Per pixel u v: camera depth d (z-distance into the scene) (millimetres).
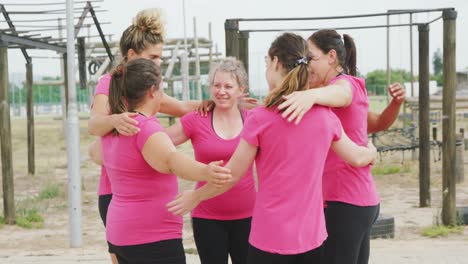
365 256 4129
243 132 3521
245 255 4562
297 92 3428
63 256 7375
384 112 4613
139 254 3664
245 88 4512
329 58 4000
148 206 3648
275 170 3457
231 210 4512
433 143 17953
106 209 4465
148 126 3584
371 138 18547
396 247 7828
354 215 3887
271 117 3438
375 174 16375
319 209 3553
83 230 10352
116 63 4277
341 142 3668
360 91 3963
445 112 9727
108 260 7012
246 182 4512
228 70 4434
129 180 3648
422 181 11898
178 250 3729
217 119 4516
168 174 3732
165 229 3684
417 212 11398
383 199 12938
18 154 23125
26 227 10594
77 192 8750
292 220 3439
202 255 4598
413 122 23281
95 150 4422
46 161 20594
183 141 4570
